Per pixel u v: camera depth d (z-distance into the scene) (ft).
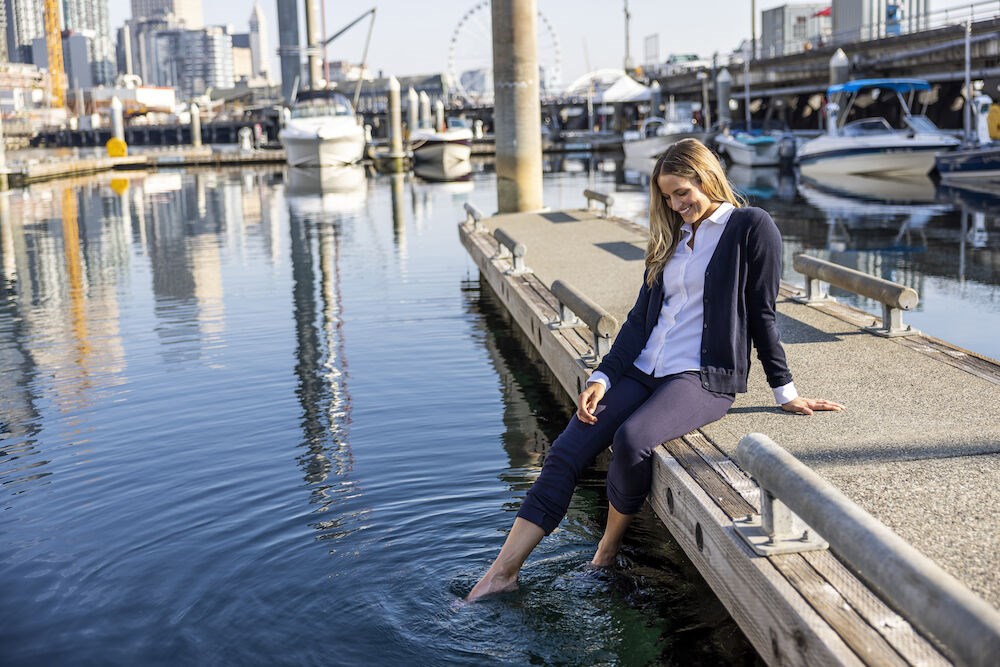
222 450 16.98
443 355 24.23
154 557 12.66
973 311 27.27
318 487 14.98
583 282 25.55
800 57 159.02
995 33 109.60
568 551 12.68
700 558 10.44
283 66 372.17
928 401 13.25
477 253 35.14
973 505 9.60
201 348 25.50
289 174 134.10
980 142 86.69
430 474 15.49
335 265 41.14
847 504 7.54
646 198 73.15
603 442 11.78
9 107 482.69
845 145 93.20
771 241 11.48
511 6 46.16
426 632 10.68
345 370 22.79
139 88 519.19
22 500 14.88
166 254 46.47
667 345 11.83
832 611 7.88
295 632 10.66
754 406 13.43
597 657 10.21
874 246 42.22
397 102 141.90
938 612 5.97
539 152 47.85
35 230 59.77
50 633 10.80
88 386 21.80
